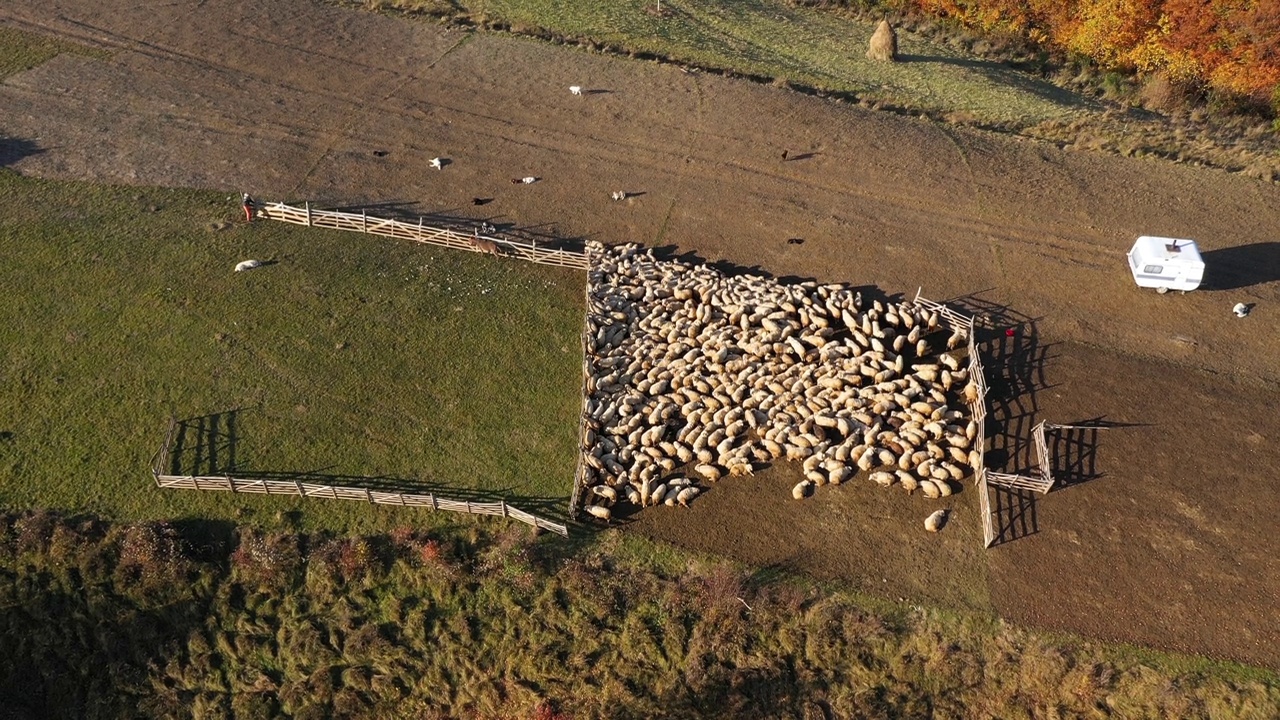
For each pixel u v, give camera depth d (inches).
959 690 1133.7
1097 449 1378.0
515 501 1310.3
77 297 1544.0
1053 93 2469.2
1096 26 2583.7
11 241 1627.7
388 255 1679.4
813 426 1376.7
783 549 1253.7
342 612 1210.0
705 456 1343.5
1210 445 1391.5
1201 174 1980.8
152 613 1216.2
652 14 2632.9
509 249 1694.1
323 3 2464.3
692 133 2044.8
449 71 2215.8
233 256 1643.7
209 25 2292.1
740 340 1512.1
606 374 1461.6
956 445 1358.3
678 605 1190.9
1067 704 1112.2
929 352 1537.9
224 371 1451.8
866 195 1882.4
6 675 1194.0
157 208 1731.1
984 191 1900.8
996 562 1235.9
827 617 1176.2
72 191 1747.0
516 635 1192.8
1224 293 1665.8
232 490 1298.0
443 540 1256.2
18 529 1243.8
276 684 1187.3
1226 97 2386.8
